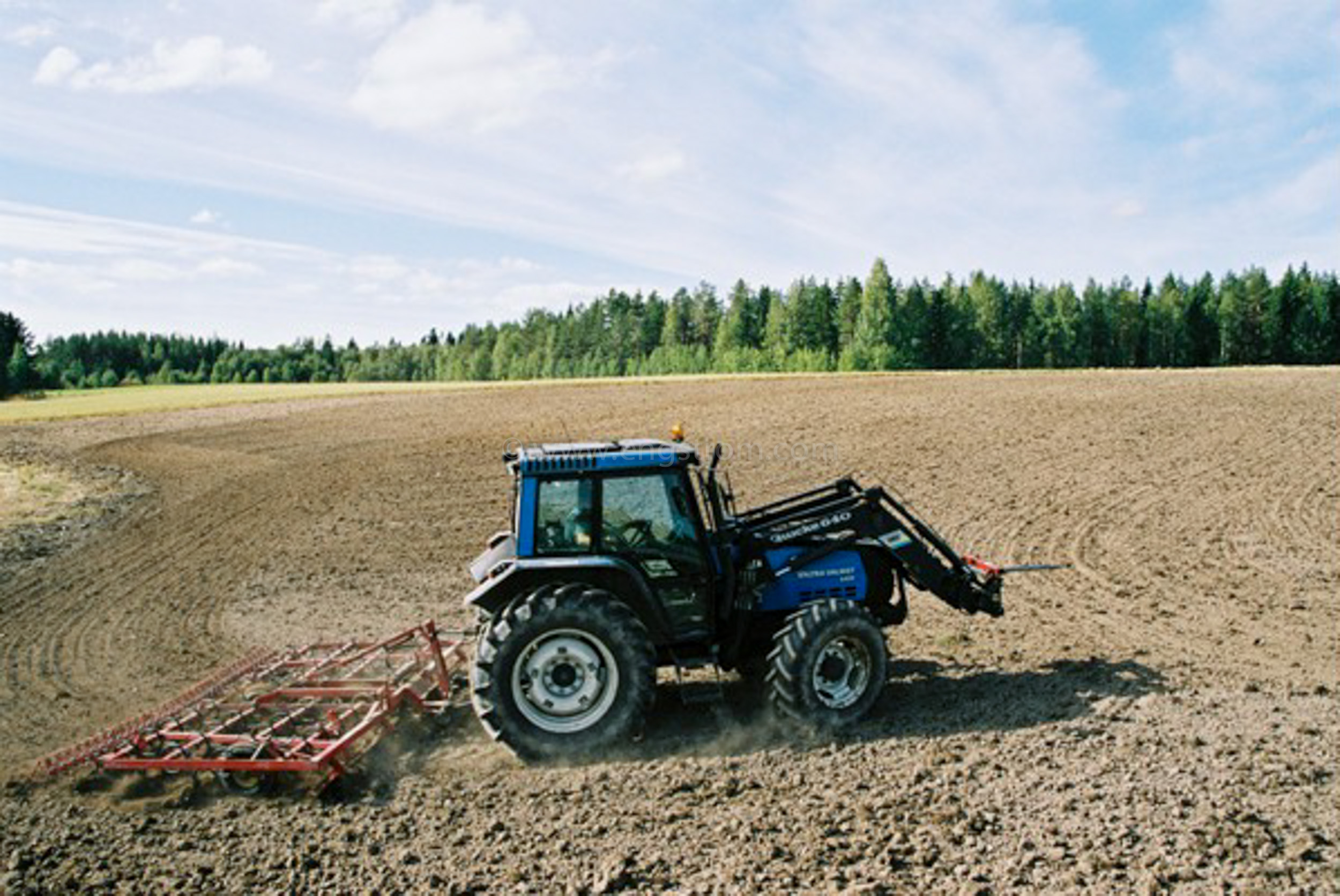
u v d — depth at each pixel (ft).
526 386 192.85
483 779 21.83
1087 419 94.73
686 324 421.59
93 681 31.50
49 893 17.51
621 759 22.53
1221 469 66.28
